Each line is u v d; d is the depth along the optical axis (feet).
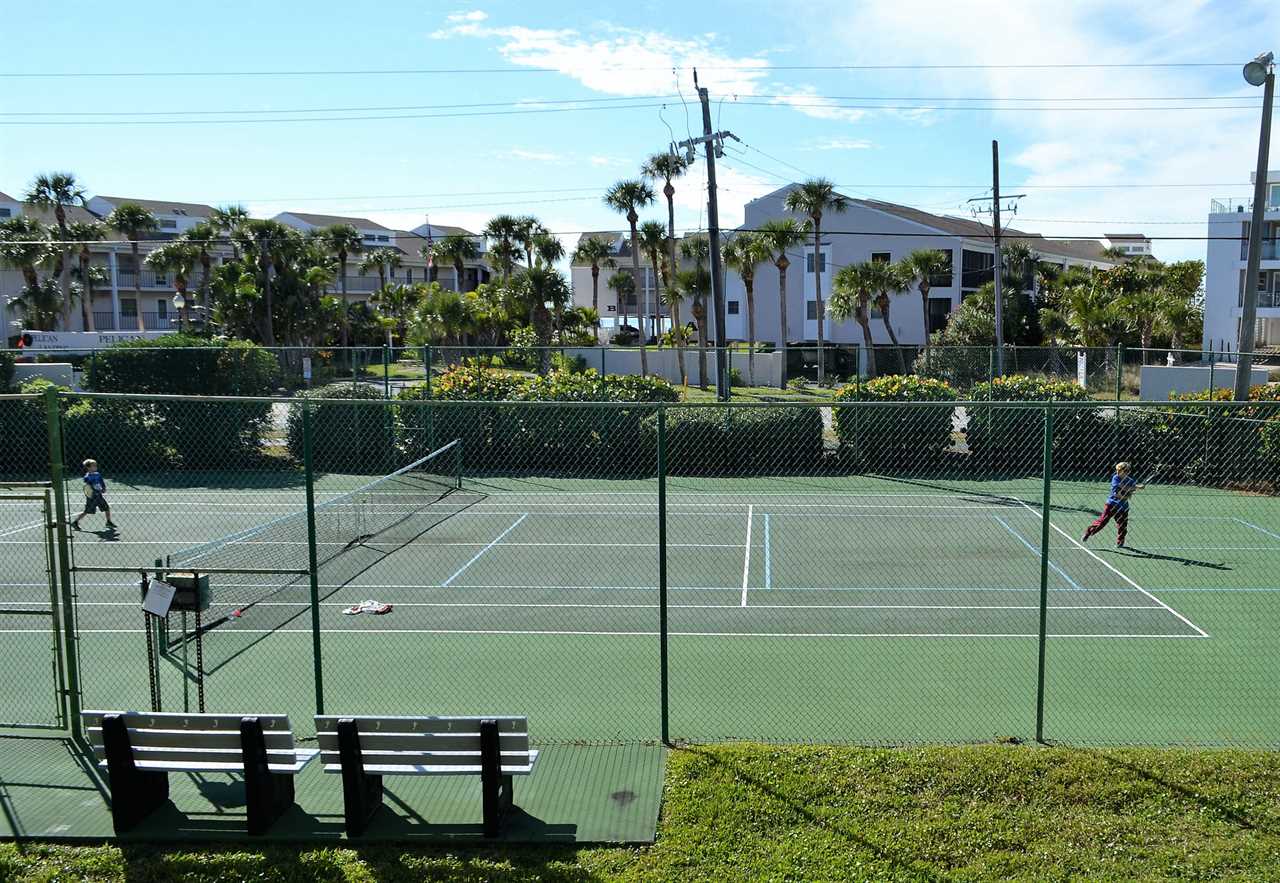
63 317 198.59
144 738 23.35
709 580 50.39
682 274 170.60
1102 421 81.61
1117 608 44.55
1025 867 21.25
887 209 207.82
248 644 39.52
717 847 22.13
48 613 28.66
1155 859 21.47
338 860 22.02
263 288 164.66
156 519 66.44
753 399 113.60
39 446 84.53
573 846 22.41
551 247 193.57
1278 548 56.85
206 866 21.86
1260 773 25.11
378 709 32.55
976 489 77.71
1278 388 80.48
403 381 118.32
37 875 21.59
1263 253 170.19
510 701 33.14
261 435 87.56
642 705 32.60
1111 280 179.32
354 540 58.90
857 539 60.18
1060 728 30.12
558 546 58.65
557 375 91.25
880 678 35.24
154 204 271.90
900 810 23.56
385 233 318.24
